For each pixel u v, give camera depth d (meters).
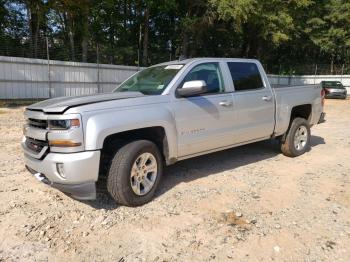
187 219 3.94
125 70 24.23
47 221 3.85
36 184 4.97
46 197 4.51
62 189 3.89
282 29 31.25
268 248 3.36
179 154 4.76
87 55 25.44
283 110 6.36
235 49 40.12
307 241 3.49
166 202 4.41
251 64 6.01
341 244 3.44
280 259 3.18
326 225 3.83
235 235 3.59
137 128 4.18
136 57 31.56
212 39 37.09
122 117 4.05
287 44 41.06
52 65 20.48
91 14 28.41
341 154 7.11
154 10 33.69
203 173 5.62
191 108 4.81
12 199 4.43
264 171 5.78
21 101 18.23
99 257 3.19
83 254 3.24
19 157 6.40
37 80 20.02
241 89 5.69
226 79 5.47
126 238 3.52
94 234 3.59
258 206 4.32
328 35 39.34
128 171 4.08
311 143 8.27
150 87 4.92
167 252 3.28
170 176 5.45
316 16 38.81
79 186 3.81
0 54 19.50
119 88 5.44
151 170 4.41
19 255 3.22
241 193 4.75
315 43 39.03
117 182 4.05
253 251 3.30
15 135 8.60
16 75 19.16
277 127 6.28
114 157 4.08
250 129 5.75
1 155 6.53
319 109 7.27
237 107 5.48
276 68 44.97
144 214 4.05
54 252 3.27
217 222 3.88
